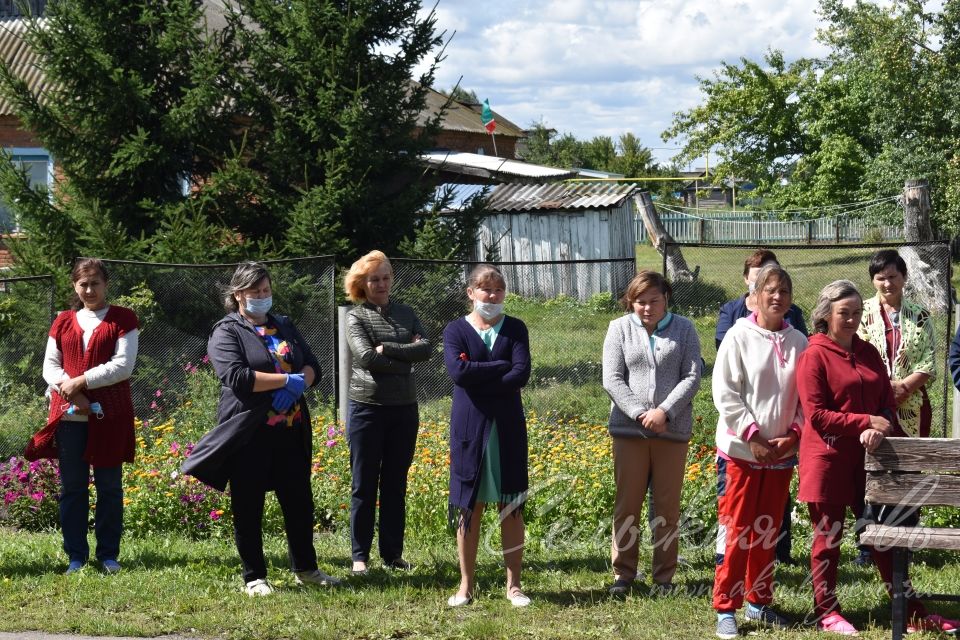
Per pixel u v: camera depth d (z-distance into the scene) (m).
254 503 5.57
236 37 13.91
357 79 13.38
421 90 14.10
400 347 5.96
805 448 5.02
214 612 5.28
